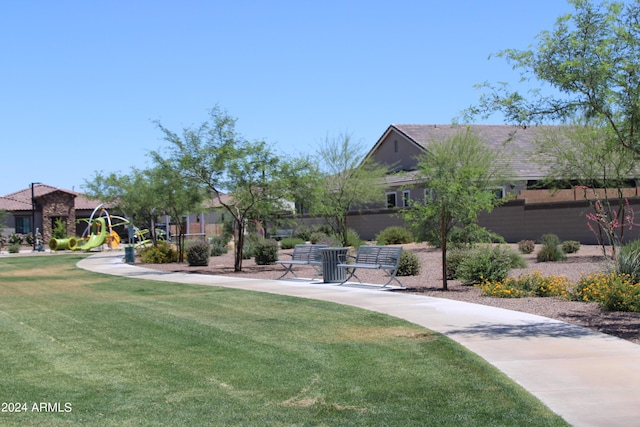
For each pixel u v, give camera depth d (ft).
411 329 35.47
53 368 28.89
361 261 59.77
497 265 55.06
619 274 47.50
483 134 122.72
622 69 34.94
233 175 76.79
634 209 86.58
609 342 31.14
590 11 35.73
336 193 114.42
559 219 97.04
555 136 82.28
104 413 22.34
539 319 37.93
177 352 31.53
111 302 51.01
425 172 55.52
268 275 72.43
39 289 64.23
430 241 55.57
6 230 188.55
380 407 22.22
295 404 22.95
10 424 21.29
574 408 21.40
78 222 198.18
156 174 94.48
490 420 20.47
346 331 35.70
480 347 30.45
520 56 36.94
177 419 21.58
